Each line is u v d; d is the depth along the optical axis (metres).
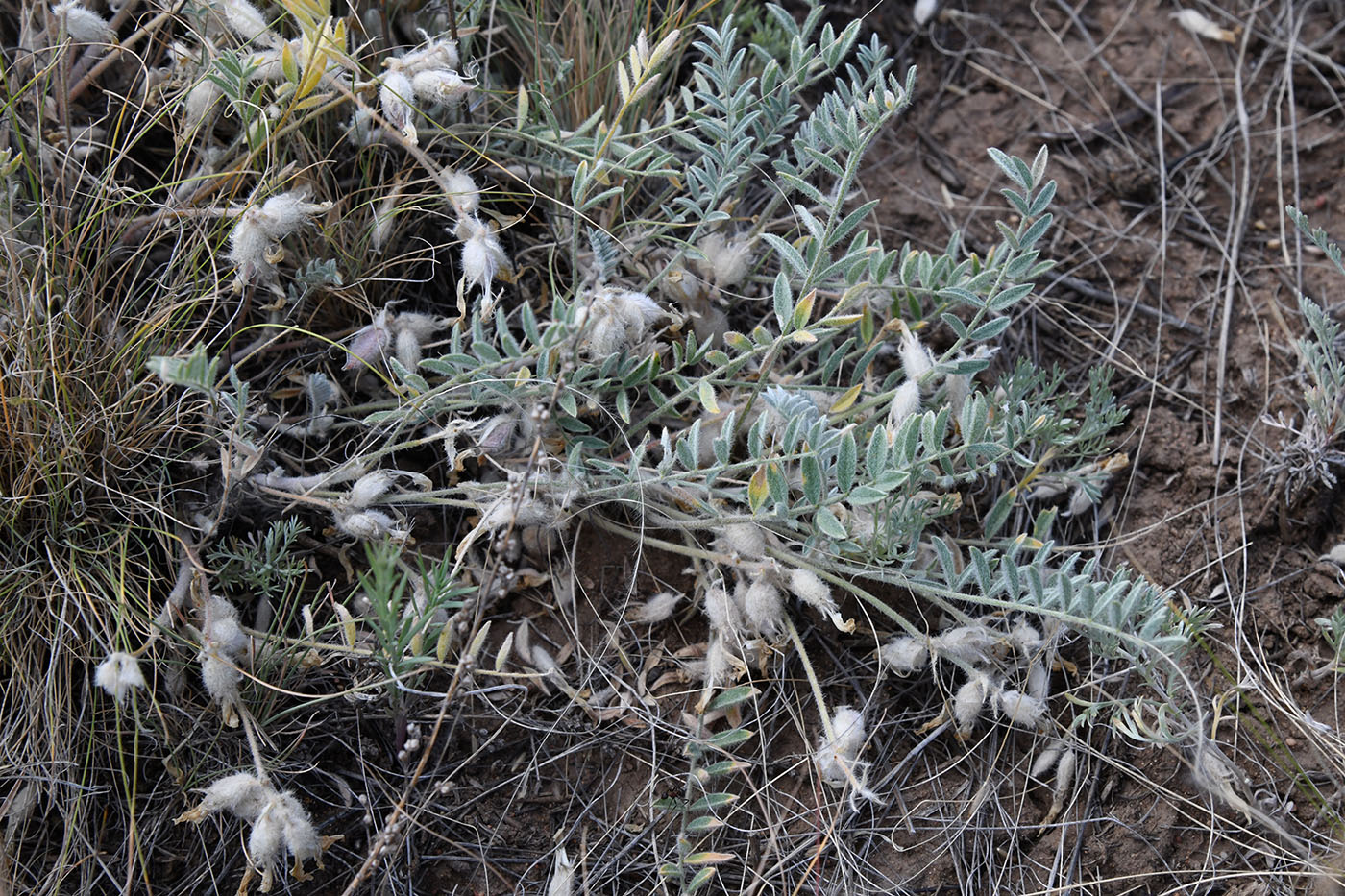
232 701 0.80
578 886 0.83
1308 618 0.87
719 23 0.92
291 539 0.82
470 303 0.88
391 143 0.87
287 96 0.83
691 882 0.82
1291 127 0.95
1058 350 0.91
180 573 0.82
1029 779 0.84
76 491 0.83
